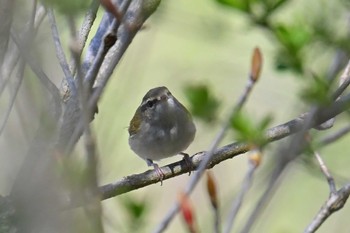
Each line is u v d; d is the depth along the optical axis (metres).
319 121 5.86
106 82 5.71
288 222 16.94
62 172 5.08
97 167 4.47
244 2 5.64
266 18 5.61
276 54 5.65
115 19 5.83
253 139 5.70
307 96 5.22
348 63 7.37
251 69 5.16
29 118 5.77
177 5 11.70
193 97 6.12
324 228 12.82
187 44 18.38
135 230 7.34
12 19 6.08
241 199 4.88
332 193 7.48
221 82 14.73
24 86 5.82
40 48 6.77
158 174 8.71
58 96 6.68
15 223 5.76
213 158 7.90
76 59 4.49
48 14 6.71
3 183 6.26
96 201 4.44
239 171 16.17
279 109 12.98
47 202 5.25
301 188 17.27
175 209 5.32
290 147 4.72
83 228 4.99
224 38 8.73
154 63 17.98
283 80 12.33
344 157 11.88
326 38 5.45
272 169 4.79
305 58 5.40
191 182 5.25
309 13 5.63
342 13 5.62
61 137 6.41
